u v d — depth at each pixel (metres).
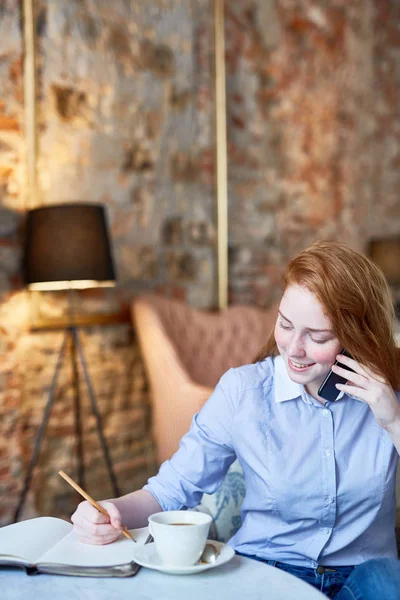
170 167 4.20
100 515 1.34
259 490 1.52
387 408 1.41
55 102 3.60
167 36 4.16
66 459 3.63
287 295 1.45
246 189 4.71
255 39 4.72
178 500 1.56
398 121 5.83
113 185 3.90
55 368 3.59
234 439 1.57
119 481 3.89
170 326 3.94
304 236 5.10
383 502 1.50
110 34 3.86
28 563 1.22
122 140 3.94
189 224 4.32
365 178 5.57
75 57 3.68
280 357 1.62
